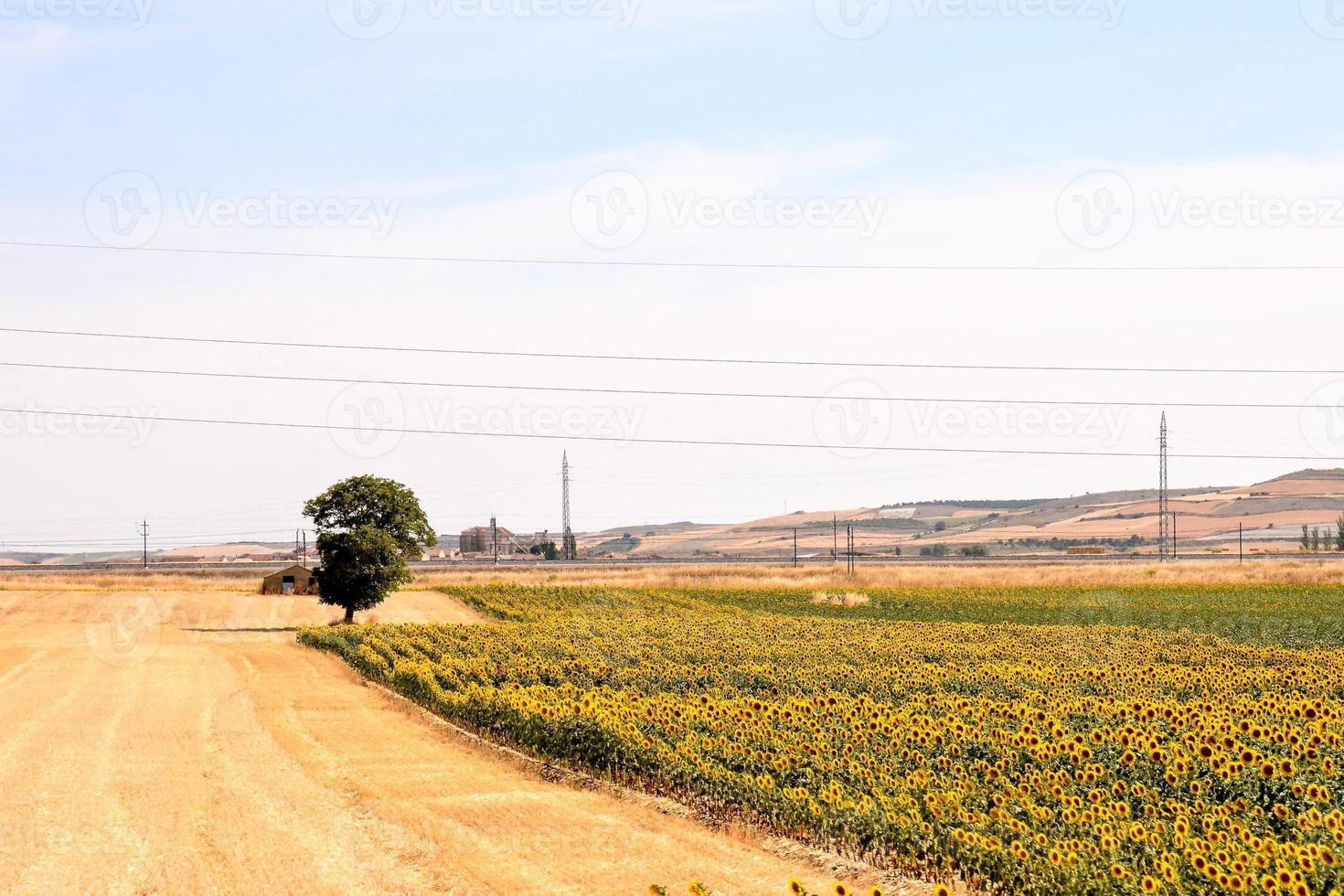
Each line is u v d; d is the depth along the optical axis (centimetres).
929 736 3034
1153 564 13638
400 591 11869
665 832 2545
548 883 2156
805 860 2317
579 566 16300
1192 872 1877
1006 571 13250
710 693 4581
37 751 3588
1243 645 6562
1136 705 3428
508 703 3866
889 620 9081
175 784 3066
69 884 2203
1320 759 2731
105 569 17312
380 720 4275
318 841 2478
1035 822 2255
